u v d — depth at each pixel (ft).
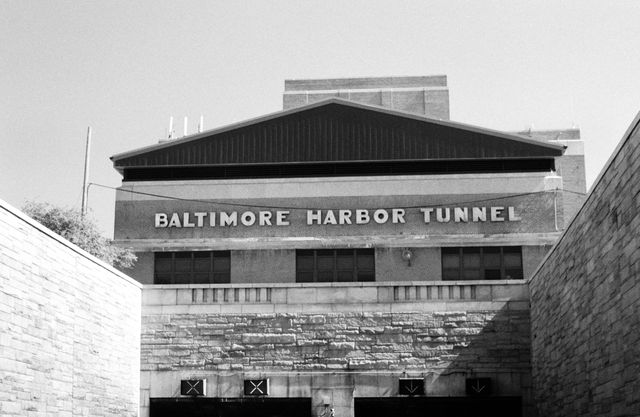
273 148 182.80
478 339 122.72
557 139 238.48
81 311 100.73
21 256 84.43
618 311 75.77
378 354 122.93
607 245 79.25
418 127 182.09
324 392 122.11
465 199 177.27
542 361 114.21
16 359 82.74
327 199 178.40
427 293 124.26
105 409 108.47
